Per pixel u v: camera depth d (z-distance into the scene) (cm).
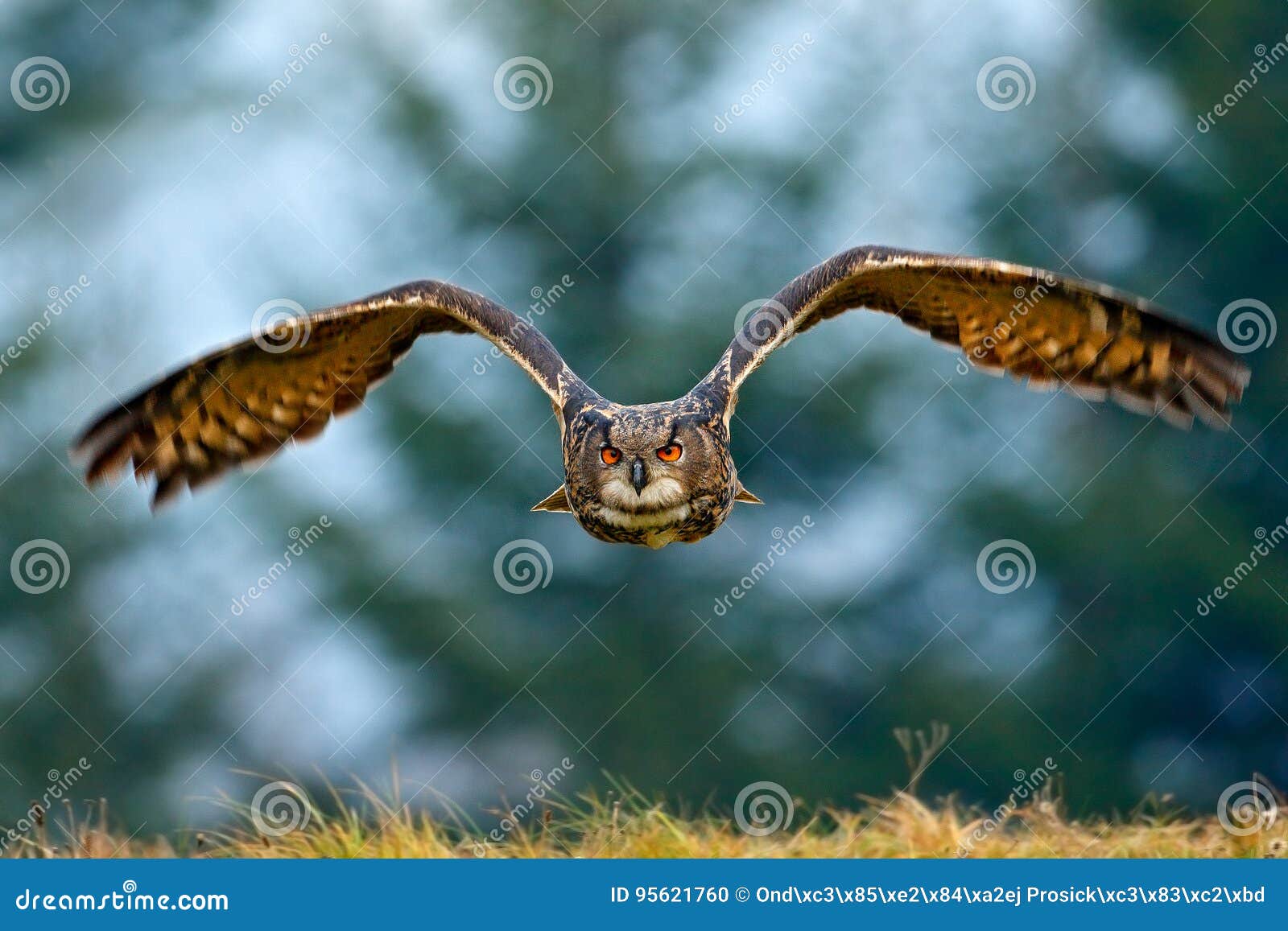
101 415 866
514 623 2595
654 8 2748
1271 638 2548
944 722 2506
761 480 2684
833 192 2756
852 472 2684
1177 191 2758
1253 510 2664
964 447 2717
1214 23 2772
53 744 2483
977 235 2775
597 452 866
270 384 884
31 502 2531
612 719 2494
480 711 2506
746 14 2802
